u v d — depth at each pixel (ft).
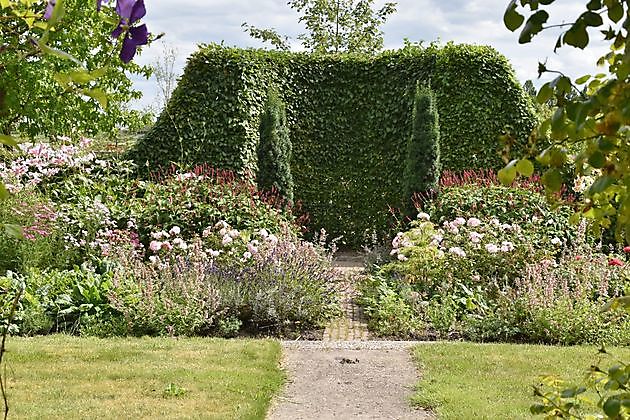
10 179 28.02
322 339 21.02
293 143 38.81
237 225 28.99
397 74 38.55
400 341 19.95
